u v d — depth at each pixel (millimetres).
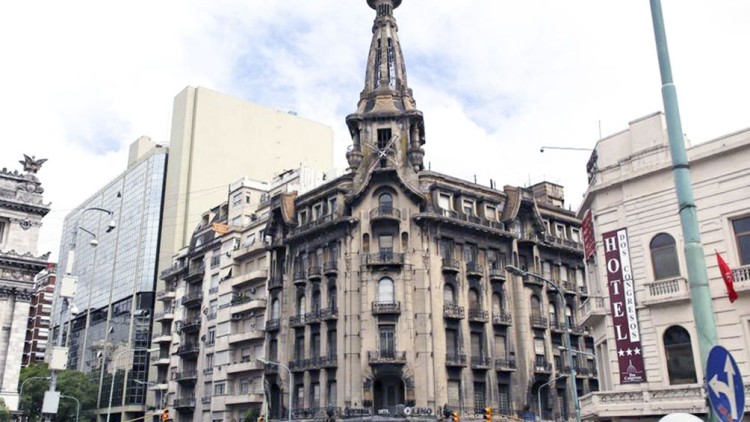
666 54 12500
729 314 25453
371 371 53062
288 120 116688
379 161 59594
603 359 31844
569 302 65750
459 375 54312
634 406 27109
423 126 64562
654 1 12836
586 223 33062
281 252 65250
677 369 26750
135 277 112688
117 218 127000
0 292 55469
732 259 25891
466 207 61250
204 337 75938
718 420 10469
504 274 60875
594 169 32875
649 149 29406
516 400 57219
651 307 27906
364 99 65188
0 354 54500
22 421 84875
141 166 123438
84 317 127312
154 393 92438
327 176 73500
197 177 106500
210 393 72375
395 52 67562
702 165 27516
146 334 107938
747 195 25938
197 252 82312
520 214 64750
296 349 59625
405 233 57031
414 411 51375
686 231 11633
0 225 57750
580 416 30656
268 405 60719
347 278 56656
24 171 60031
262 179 110375
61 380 91000
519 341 59375
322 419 54031
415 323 54469
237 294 72312
